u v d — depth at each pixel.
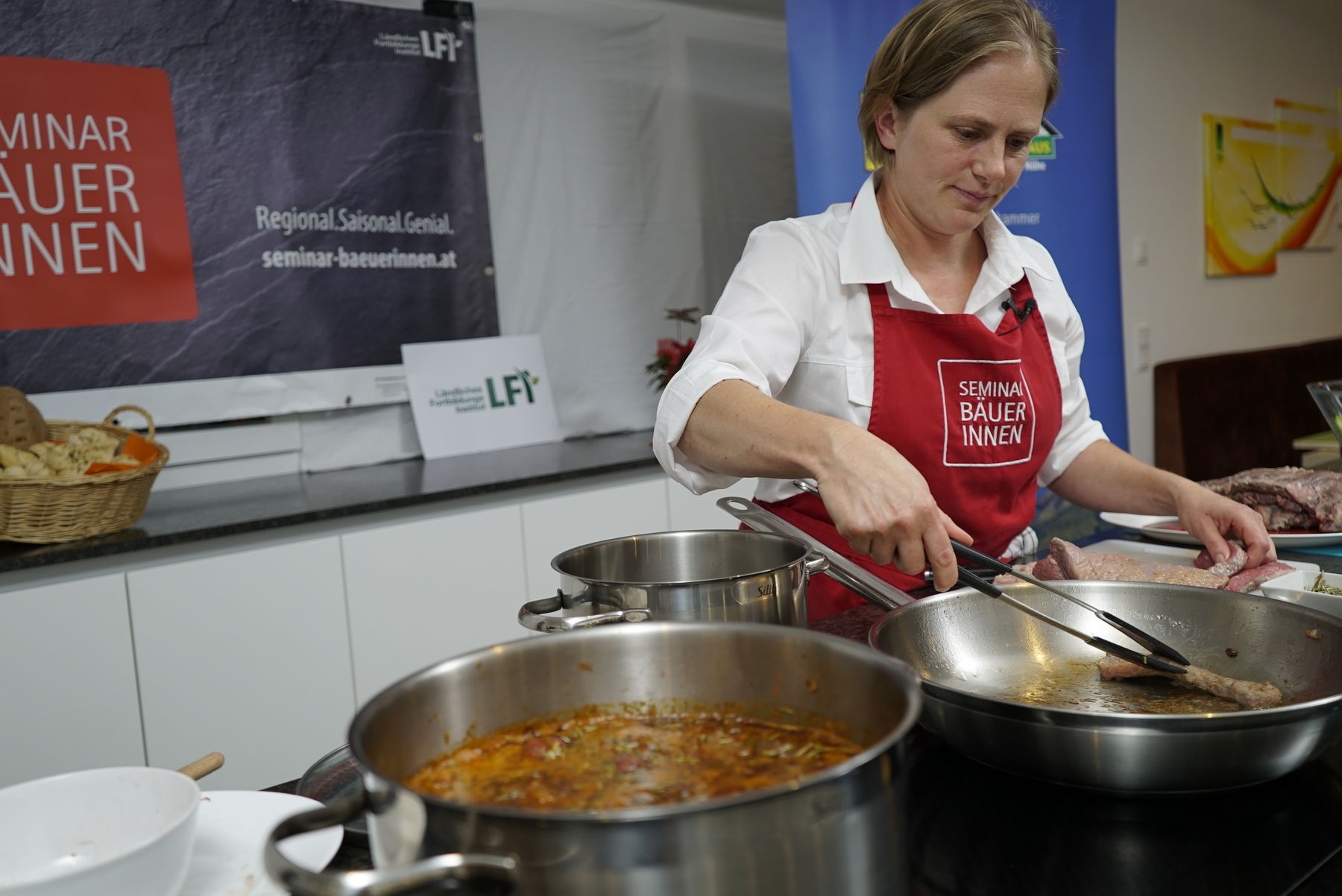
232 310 2.65
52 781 0.63
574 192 3.25
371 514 2.43
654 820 0.43
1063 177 3.56
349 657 2.39
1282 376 4.89
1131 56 4.39
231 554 2.21
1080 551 1.27
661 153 3.42
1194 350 4.84
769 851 0.44
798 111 2.78
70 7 2.38
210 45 2.57
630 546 1.05
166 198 2.54
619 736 0.67
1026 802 0.74
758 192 3.67
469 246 3.05
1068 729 0.69
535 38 3.12
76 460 2.05
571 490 2.79
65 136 2.40
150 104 2.50
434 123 2.95
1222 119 4.86
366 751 0.54
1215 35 4.82
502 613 2.64
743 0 3.55
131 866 0.55
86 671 2.05
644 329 3.44
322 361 2.80
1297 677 0.85
